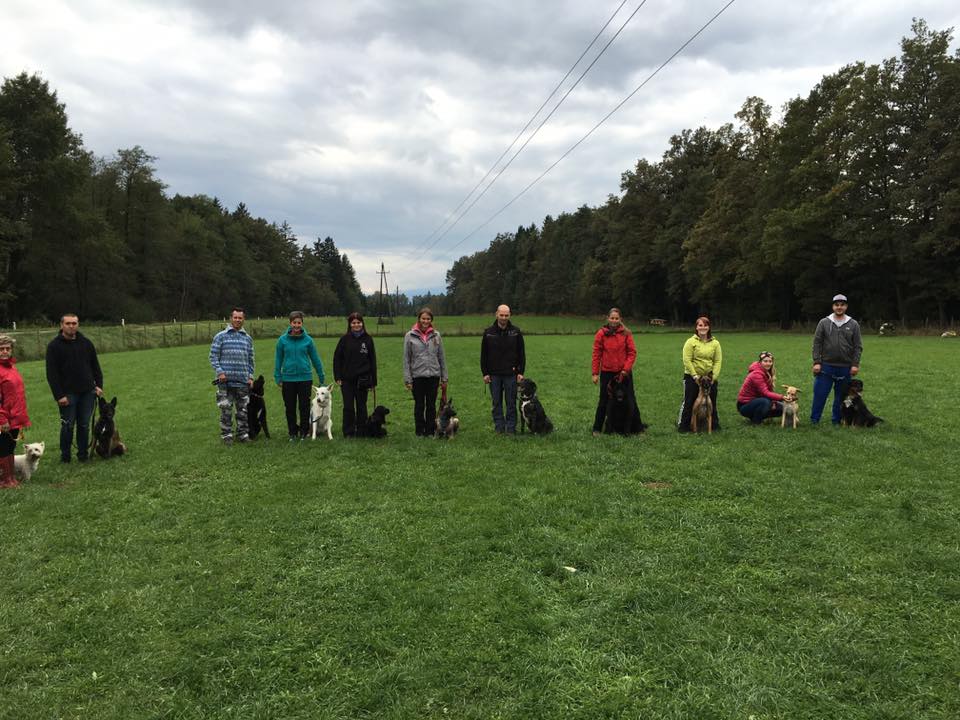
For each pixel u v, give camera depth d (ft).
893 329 125.70
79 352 27.35
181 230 253.03
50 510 20.17
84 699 10.33
